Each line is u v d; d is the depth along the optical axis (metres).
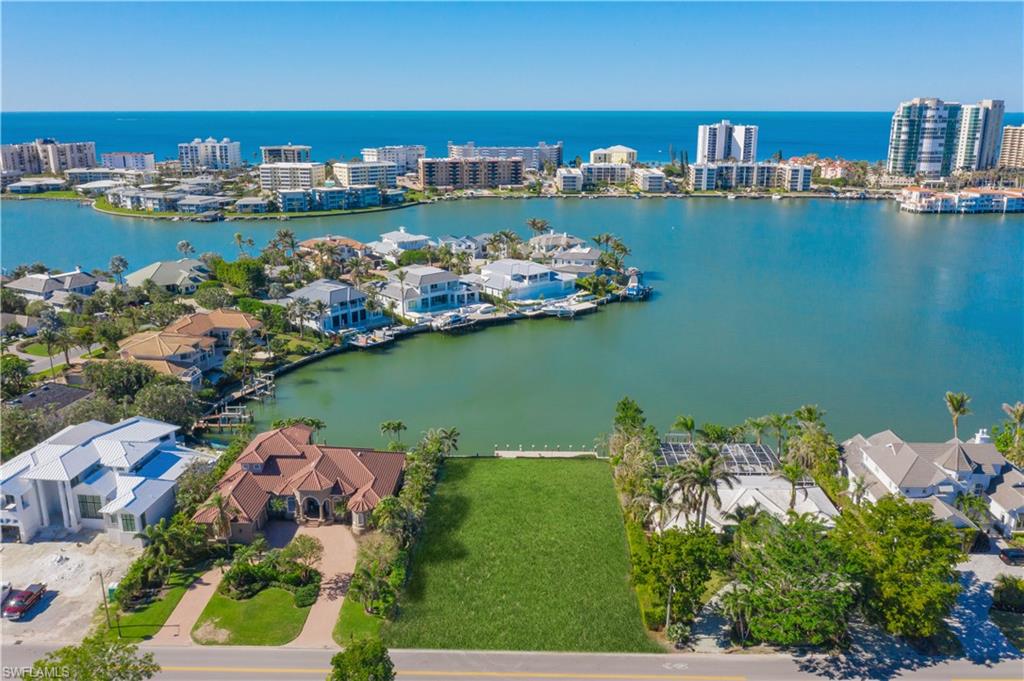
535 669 67.75
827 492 97.50
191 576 81.06
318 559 83.69
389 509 85.06
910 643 70.62
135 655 65.31
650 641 71.62
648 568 73.75
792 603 66.44
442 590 79.38
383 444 122.00
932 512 77.44
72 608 75.00
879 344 177.00
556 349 175.12
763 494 92.06
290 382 151.50
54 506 91.38
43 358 156.12
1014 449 103.75
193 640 70.69
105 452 93.69
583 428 129.00
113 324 165.00
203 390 137.12
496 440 123.88
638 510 88.19
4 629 71.69
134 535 85.62
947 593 67.00
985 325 191.75
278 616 74.38
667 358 168.00
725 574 76.38
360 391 147.25
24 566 81.94
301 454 98.31
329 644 70.69
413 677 66.56
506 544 88.44
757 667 67.88
